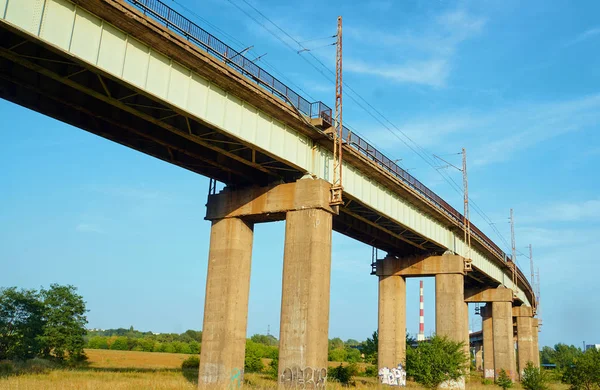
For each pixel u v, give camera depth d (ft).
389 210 166.91
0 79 98.48
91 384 112.88
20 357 210.38
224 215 137.59
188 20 98.84
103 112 106.11
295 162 126.93
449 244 208.85
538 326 425.69
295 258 124.26
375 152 155.94
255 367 247.91
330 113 133.49
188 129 110.32
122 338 514.27
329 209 128.06
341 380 184.34
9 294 222.07
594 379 194.49
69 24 82.38
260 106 116.88
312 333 118.11
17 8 75.82
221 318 129.39
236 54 109.50
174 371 200.13
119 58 89.66
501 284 287.69
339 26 141.38
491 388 216.74
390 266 212.64
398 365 193.98
